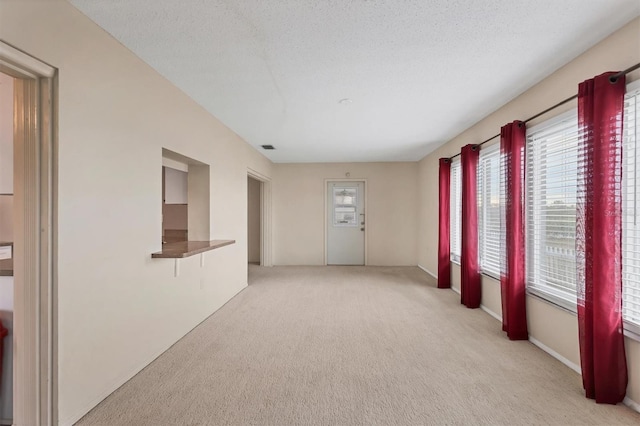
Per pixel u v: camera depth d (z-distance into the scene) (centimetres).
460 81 285
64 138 175
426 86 296
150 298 257
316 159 694
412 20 195
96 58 198
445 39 217
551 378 232
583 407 198
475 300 407
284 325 344
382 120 404
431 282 558
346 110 364
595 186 204
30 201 168
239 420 186
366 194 729
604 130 200
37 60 160
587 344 209
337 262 741
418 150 599
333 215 741
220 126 407
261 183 727
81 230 186
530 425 181
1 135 269
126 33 208
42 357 169
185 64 252
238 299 447
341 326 341
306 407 198
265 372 242
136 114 238
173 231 566
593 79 209
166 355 271
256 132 461
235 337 311
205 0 175
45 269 168
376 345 292
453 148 501
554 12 188
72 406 181
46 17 164
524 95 310
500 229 335
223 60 246
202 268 357
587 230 211
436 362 258
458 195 501
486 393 213
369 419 187
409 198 723
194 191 376
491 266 387
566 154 262
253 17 192
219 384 225
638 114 196
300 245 739
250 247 782
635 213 198
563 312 256
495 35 212
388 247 729
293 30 205
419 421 185
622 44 202
